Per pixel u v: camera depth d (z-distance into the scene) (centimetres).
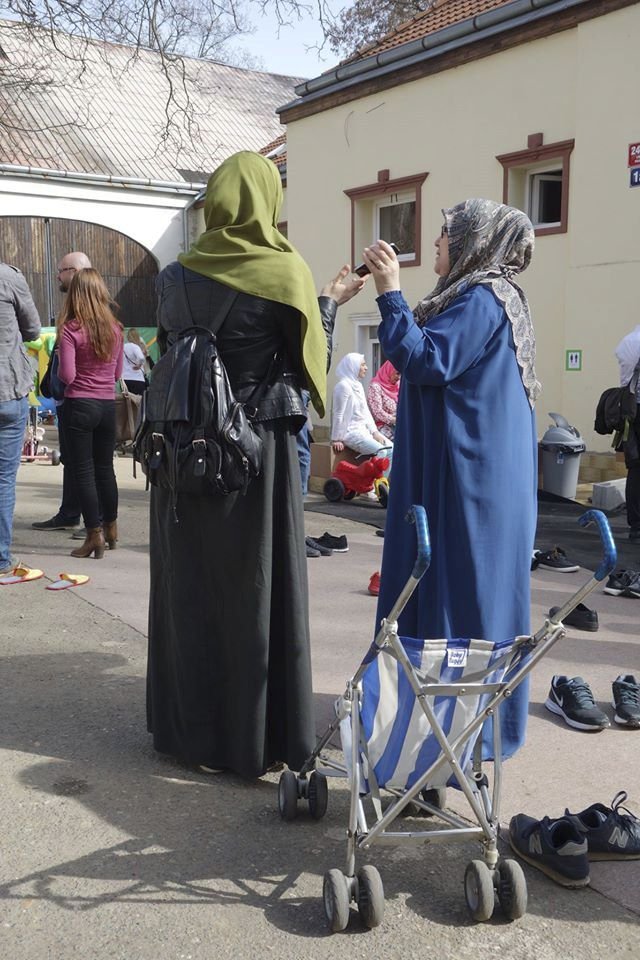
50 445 1488
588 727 380
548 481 1016
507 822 309
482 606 312
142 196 2103
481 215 316
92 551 681
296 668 326
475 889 254
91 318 637
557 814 314
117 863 283
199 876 277
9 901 262
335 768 320
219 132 2405
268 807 321
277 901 266
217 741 340
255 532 321
